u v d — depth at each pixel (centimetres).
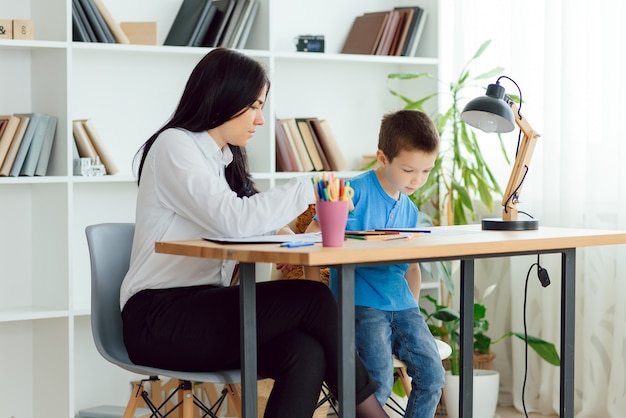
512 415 388
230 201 218
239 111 234
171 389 378
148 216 230
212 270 235
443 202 406
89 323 377
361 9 433
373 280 264
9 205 358
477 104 251
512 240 213
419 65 428
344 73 430
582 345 369
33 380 365
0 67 353
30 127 336
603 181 360
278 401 210
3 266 358
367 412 220
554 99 376
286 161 389
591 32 361
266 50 379
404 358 266
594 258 362
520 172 257
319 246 197
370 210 269
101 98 375
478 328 381
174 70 388
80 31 343
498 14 401
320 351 216
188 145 227
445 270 383
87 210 376
